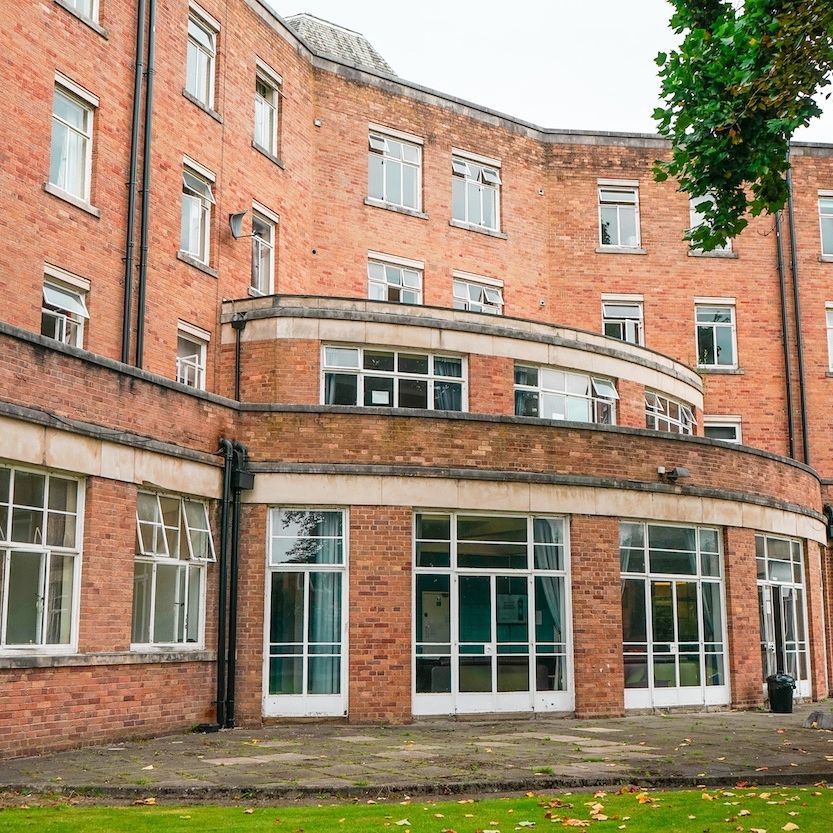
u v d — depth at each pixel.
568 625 20.08
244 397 20.83
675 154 15.17
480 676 19.25
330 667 18.52
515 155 31.69
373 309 21.48
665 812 10.23
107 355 19.89
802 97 14.71
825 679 26.08
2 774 12.29
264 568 18.48
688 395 26.97
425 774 12.29
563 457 20.52
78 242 19.42
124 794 11.22
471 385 21.75
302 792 11.31
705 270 32.69
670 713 20.95
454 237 29.84
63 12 19.41
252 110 24.77
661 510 21.50
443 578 19.31
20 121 18.28
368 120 28.53
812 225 33.56
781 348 32.75
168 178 21.75
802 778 12.62
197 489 17.84
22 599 14.33
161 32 21.86
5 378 13.98
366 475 18.95
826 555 28.44
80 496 15.43
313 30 32.19
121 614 15.90
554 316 31.73
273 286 25.31
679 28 15.68
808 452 32.12
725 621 22.42
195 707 17.41
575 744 15.38
